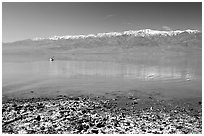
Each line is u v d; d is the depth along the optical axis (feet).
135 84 59.26
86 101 42.24
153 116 35.47
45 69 92.58
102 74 77.71
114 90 52.19
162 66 105.19
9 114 34.71
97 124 32.01
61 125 31.65
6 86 54.54
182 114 36.50
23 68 95.35
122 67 101.40
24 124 31.73
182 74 75.51
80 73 80.59
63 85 57.06
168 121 33.81
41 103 40.11
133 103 41.63
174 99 44.45
